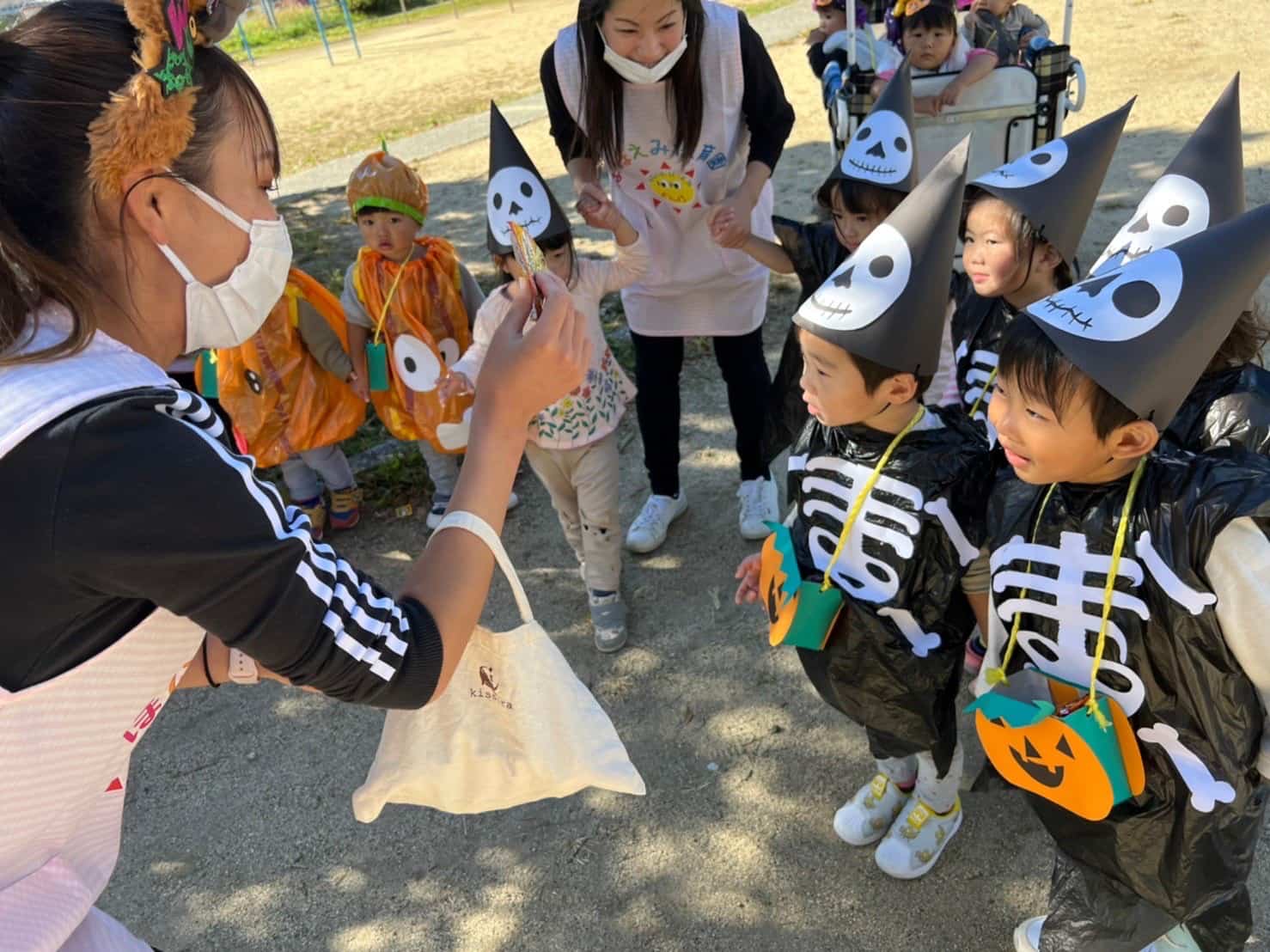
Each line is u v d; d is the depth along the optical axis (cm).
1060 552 158
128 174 91
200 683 145
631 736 282
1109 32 898
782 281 526
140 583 89
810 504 203
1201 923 175
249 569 90
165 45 88
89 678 96
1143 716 155
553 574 352
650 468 350
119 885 258
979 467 184
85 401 86
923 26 421
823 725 276
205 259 101
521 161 264
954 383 272
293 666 95
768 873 238
